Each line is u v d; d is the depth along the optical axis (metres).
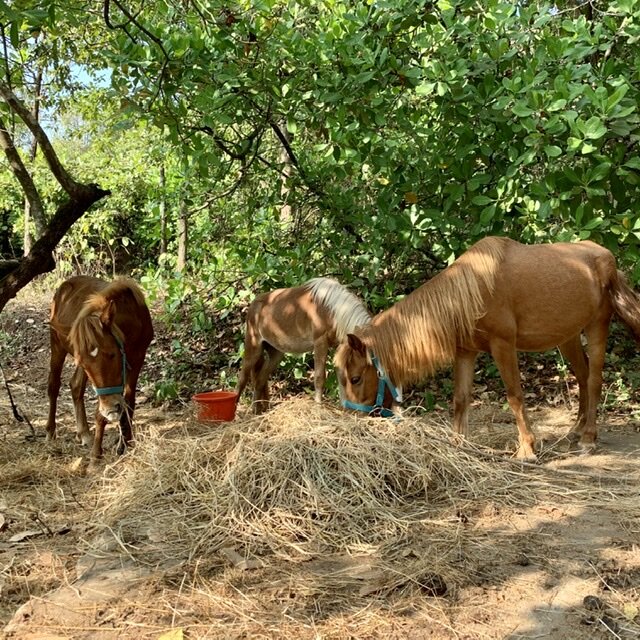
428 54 5.57
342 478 3.60
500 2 5.34
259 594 2.83
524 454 4.48
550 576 2.92
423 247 6.70
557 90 4.59
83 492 4.21
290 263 6.78
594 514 3.56
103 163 12.56
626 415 5.77
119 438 4.97
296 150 7.32
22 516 3.81
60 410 6.66
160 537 3.35
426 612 2.66
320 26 5.87
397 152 6.14
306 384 7.04
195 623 2.64
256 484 3.59
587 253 4.59
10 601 2.91
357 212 6.43
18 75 5.98
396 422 4.08
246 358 6.16
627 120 4.63
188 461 3.89
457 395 4.70
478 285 4.33
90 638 2.57
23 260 5.17
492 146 5.19
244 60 5.44
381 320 4.47
